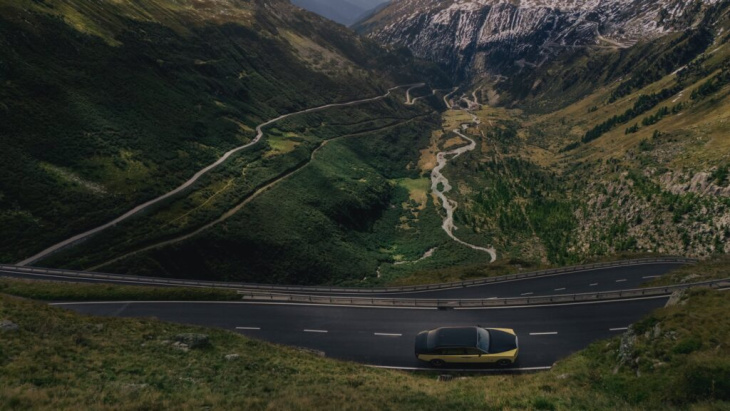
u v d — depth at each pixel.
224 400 20.33
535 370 31.03
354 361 34.59
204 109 151.38
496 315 41.16
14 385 19.19
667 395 19.28
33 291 47.06
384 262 120.81
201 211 102.12
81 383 20.95
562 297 43.19
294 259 102.44
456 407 20.11
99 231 82.81
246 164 134.75
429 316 42.12
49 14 128.12
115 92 123.19
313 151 170.38
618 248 119.88
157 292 48.56
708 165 125.94
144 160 108.38
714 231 106.25
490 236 140.62
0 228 72.56
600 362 25.97
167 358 26.78
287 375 27.11
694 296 27.02
